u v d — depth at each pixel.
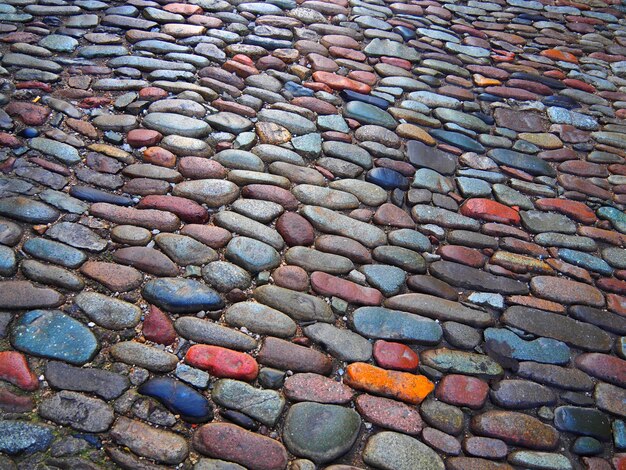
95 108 3.02
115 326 2.15
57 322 2.12
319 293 2.41
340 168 2.98
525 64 4.07
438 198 2.96
